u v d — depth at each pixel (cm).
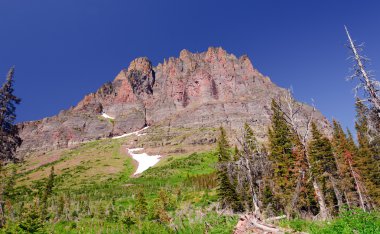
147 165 16725
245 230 1641
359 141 5200
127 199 9131
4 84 3088
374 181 4816
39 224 2870
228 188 4488
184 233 2605
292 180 3712
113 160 18425
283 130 4366
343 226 1299
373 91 2445
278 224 1667
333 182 3956
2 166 3350
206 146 17900
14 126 3184
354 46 2509
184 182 10938
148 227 3397
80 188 12975
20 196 11219
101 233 3884
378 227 1214
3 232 2698
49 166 18812
